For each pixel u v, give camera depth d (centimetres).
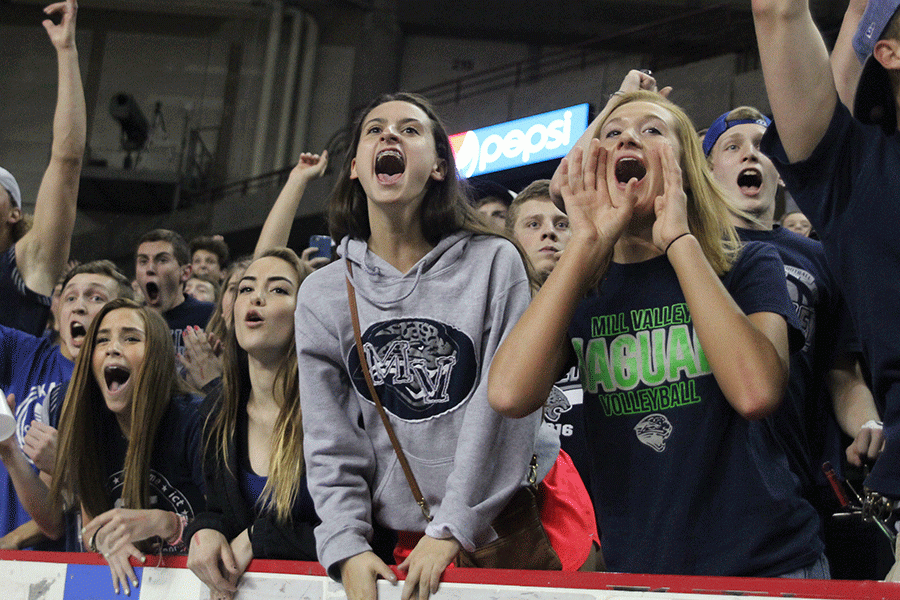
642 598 128
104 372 219
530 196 267
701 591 124
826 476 186
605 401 154
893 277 126
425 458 156
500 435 152
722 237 162
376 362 160
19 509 246
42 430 234
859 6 158
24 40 997
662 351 150
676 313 150
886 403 128
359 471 158
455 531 141
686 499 140
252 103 998
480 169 555
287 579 156
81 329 287
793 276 203
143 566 171
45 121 970
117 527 176
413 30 1040
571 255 146
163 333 223
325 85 1016
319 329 167
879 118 131
